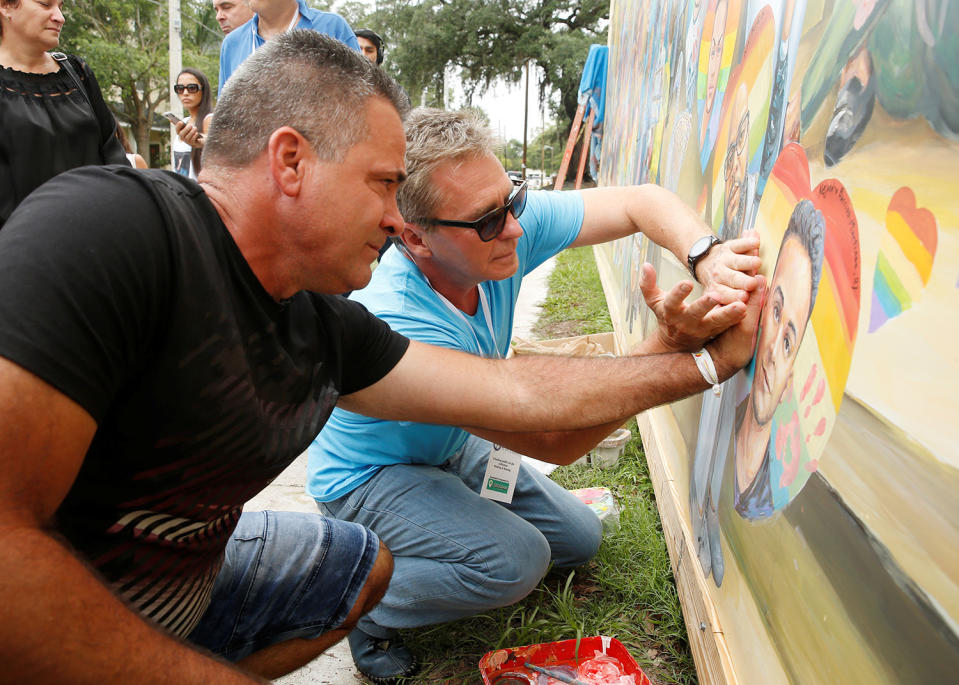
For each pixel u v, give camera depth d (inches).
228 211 44.1
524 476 90.9
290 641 67.2
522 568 77.0
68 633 31.6
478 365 63.1
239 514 56.3
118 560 46.1
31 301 33.3
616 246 233.0
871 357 38.2
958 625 29.3
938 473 31.0
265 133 42.6
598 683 72.2
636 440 135.8
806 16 52.9
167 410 41.9
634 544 99.3
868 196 39.6
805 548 47.0
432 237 72.0
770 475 54.8
